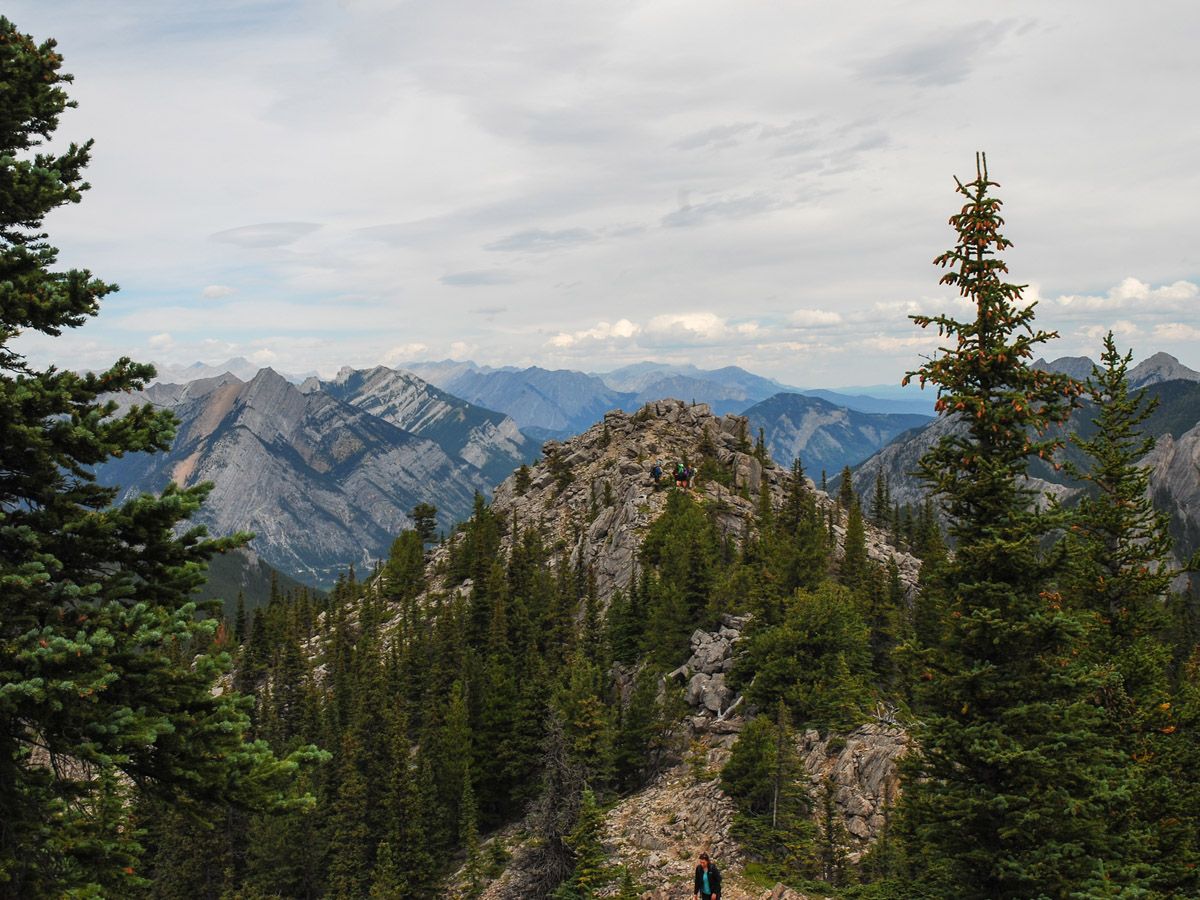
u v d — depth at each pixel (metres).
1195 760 21.44
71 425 11.68
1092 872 16.16
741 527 100.62
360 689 74.31
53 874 11.80
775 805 39.22
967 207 18.50
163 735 11.84
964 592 18.73
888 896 19.06
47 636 10.75
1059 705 17.59
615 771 53.94
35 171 12.61
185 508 12.08
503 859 53.09
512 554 96.50
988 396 18.81
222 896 53.56
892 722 44.38
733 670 56.78
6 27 13.14
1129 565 25.06
